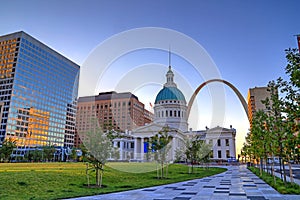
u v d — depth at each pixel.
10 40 104.75
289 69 11.09
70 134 108.19
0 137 94.81
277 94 16.58
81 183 16.50
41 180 15.74
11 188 13.25
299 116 11.23
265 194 13.39
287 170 37.72
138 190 14.66
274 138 16.17
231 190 15.07
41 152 82.31
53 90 105.25
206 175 28.89
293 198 12.02
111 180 18.64
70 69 68.19
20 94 100.75
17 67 100.62
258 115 23.84
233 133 88.94
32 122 103.69
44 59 106.69
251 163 59.62
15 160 85.88
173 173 28.53
